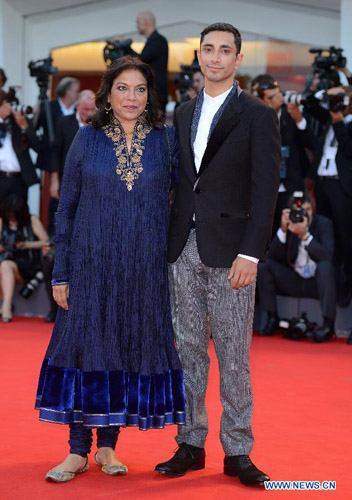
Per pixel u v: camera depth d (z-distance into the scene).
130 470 3.33
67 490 3.07
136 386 3.19
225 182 3.11
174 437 3.64
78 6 9.36
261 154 3.04
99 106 3.25
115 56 7.20
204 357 3.29
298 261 6.94
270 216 3.04
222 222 3.11
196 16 8.98
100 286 3.18
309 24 8.62
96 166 3.19
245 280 3.04
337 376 5.28
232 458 3.23
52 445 3.65
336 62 7.09
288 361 5.79
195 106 3.20
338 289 6.97
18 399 4.47
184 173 3.20
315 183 7.12
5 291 7.58
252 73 8.81
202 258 3.12
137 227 3.19
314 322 6.94
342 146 6.89
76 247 3.21
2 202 7.67
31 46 9.52
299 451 3.60
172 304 3.26
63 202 3.26
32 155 9.19
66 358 3.19
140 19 7.40
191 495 3.03
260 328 7.20
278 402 4.52
